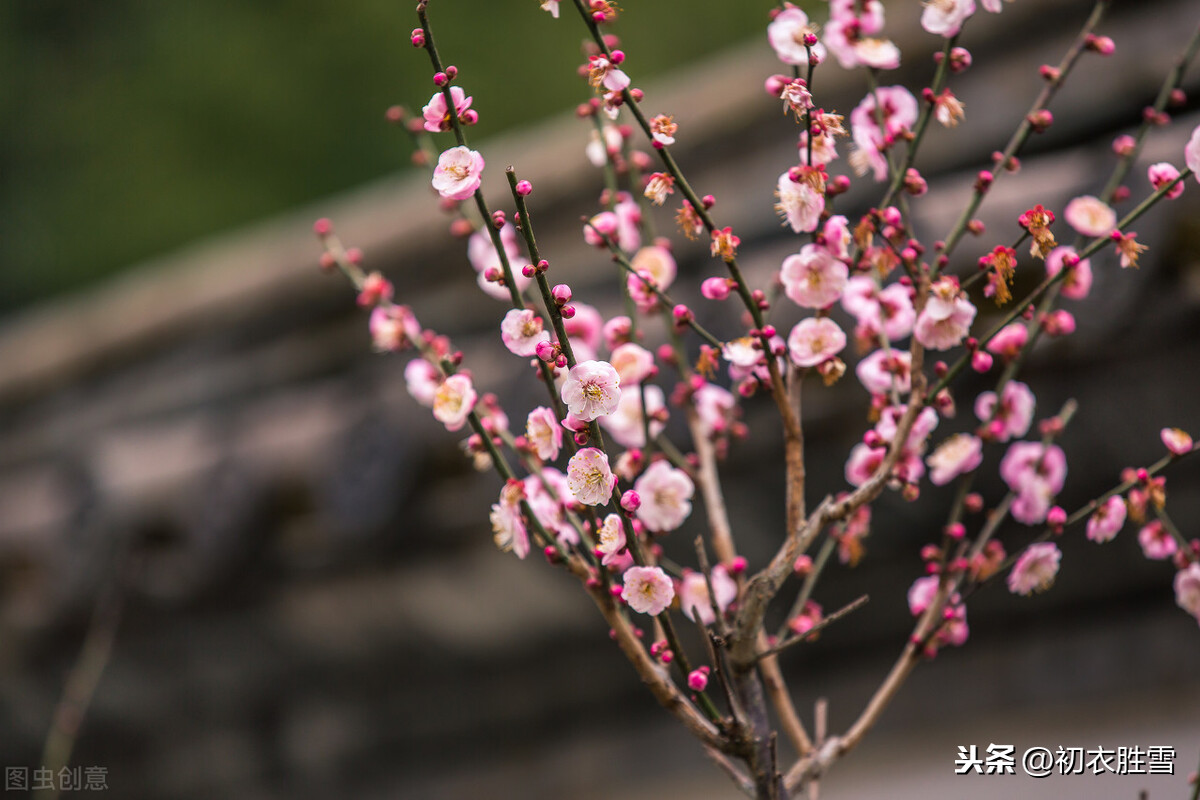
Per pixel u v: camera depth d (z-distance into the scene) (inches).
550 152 93.7
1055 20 77.6
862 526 65.4
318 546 94.8
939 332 62.6
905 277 63.9
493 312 92.7
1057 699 82.4
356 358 99.4
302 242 105.2
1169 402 74.9
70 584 104.3
